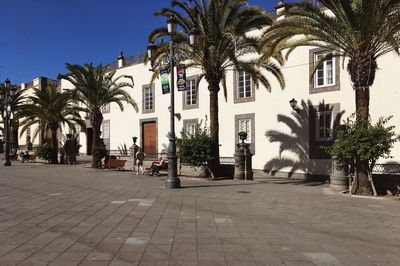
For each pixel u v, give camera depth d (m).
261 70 24.58
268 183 18.53
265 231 8.08
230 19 18.38
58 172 24.19
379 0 12.98
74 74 27.06
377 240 7.50
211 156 19.80
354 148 13.72
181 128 29.77
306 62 22.70
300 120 22.92
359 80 13.97
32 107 33.25
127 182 17.81
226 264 5.86
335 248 6.84
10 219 9.09
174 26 15.66
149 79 33.31
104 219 9.14
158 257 6.14
